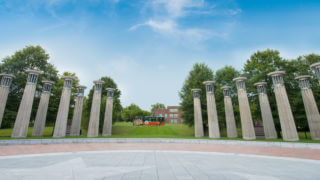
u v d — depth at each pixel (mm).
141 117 49625
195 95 25016
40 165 8398
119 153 12398
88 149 14453
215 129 22094
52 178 6301
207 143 19297
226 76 31734
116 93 38969
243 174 6914
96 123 23266
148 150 13875
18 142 16297
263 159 10195
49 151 13203
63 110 21188
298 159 10117
